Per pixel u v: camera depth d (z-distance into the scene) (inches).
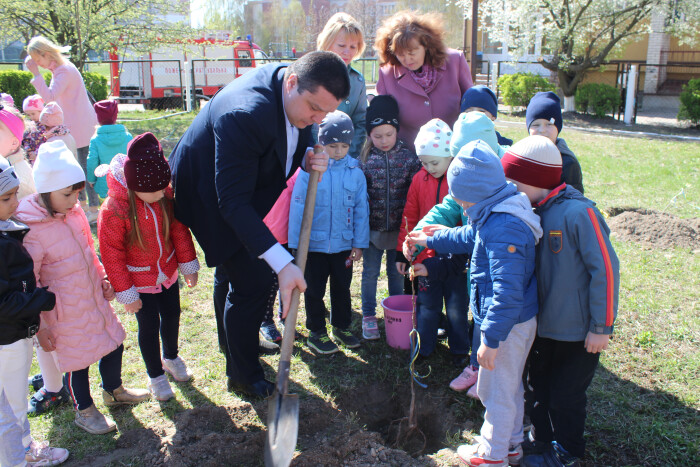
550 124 129.2
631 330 148.4
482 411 119.7
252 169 100.8
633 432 110.2
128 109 714.2
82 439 110.8
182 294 176.1
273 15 1695.4
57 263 103.4
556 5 589.9
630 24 581.0
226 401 122.9
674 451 105.3
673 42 738.2
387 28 156.3
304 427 113.7
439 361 139.5
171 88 721.6
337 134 135.5
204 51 753.6
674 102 698.2
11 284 88.8
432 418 122.6
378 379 132.6
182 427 111.3
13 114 128.0
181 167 110.0
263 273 114.6
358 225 141.0
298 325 157.6
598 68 617.3
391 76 162.4
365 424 121.7
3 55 1359.5
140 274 114.7
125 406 121.0
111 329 112.4
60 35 575.2
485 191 93.8
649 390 123.8
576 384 97.0
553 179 97.3
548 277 95.4
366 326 151.8
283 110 102.6
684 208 251.3
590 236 91.6
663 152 385.7
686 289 171.0
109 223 109.0
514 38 665.0
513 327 96.0
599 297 90.8
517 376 98.3
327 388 128.5
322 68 94.6
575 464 99.5
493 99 144.9
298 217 140.0
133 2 622.5
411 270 120.0
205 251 113.5
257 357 123.8
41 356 116.1
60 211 102.6
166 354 130.9
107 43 603.5
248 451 104.7
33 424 115.3
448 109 161.2
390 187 146.3
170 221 116.6
